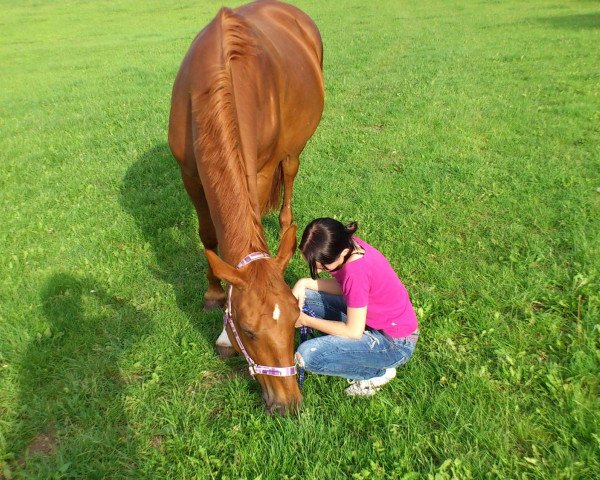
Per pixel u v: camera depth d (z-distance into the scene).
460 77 8.77
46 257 4.08
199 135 2.43
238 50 2.75
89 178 5.58
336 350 2.55
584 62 9.29
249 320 2.04
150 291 3.63
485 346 2.91
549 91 7.64
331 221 2.45
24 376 2.86
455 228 4.19
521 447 2.30
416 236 4.10
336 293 2.99
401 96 7.86
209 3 27.20
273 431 2.45
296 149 3.88
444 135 6.14
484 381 2.60
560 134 5.89
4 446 2.44
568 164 5.12
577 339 2.87
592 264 3.47
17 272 3.87
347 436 2.38
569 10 16.92
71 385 2.81
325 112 7.42
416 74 9.16
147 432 2.53
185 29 19.19
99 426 2.56
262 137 3.00
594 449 2.21
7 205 5.03
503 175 5.00
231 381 2.81
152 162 5.89
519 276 3.48
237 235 2.25
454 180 4.96
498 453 2.23
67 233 4.44
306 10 20.95
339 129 6.66
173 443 2.43
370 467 2.22
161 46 15.36
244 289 2.07
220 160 2.33
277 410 2.20
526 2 19.72
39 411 2.63
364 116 7.03
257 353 2.11
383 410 2.53
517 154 5.52
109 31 20.12
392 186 4.96
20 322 3.30
